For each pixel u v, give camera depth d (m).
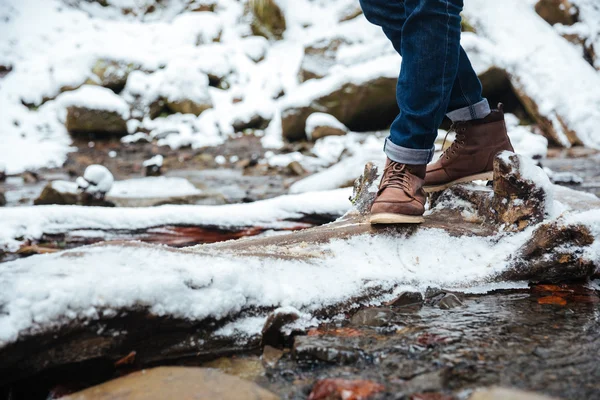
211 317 1.41
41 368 1.25
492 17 8.41
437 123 1.88
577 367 1.19
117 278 1.34
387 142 1.95
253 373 1.29
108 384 1.23
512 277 1.85
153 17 11.06
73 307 1.26
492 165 2.15
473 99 2.06
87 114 8.32
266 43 10.41
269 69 9.95
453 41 1.80
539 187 1.92
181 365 1.37
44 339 1.22
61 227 2.92
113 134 8.57
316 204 3.12
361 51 8.55
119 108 8.52
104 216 2.97
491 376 1.17
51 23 10.10
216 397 1.13
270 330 1.43
